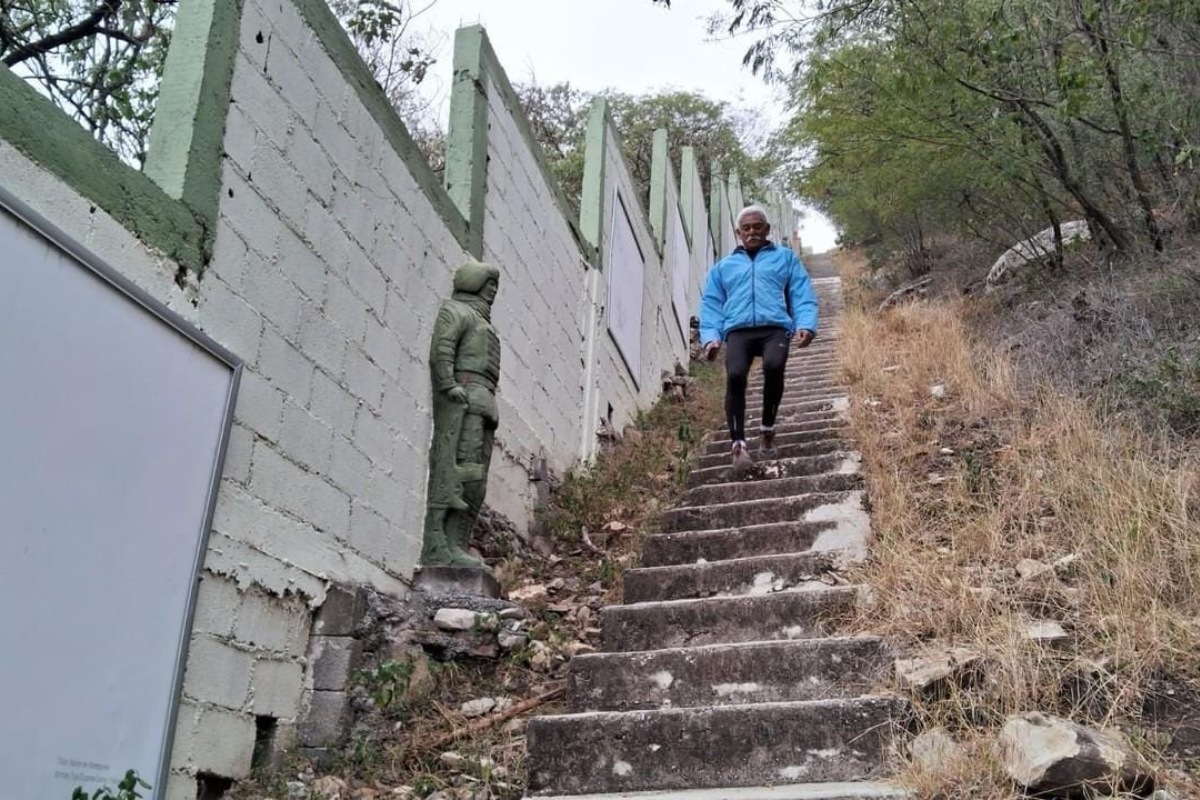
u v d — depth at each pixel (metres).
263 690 3.69
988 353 7.57
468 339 5.36
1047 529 4.52
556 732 3.48
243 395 3.69
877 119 9.27
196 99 3.55
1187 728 3.07
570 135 17.41
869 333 9.91
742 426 6.13
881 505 5.02
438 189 5.57
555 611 5.17
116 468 2.95
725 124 20.05
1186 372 5.69
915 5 7.47
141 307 3.09
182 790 3.20
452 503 5.06
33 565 2.61
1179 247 7.70
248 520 3.65
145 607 3.04
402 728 4.03
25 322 2.62
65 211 2.88
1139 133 7.66
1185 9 6.38
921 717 3.21
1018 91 7.82
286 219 4.06
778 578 4.66
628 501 6.95
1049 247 10.15
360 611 4.19
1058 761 2.70
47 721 2.63
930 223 13.16
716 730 3.36
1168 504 4.21
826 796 2.89
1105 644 3.41
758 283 6.17
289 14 4.20
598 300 8.91
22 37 5.99
